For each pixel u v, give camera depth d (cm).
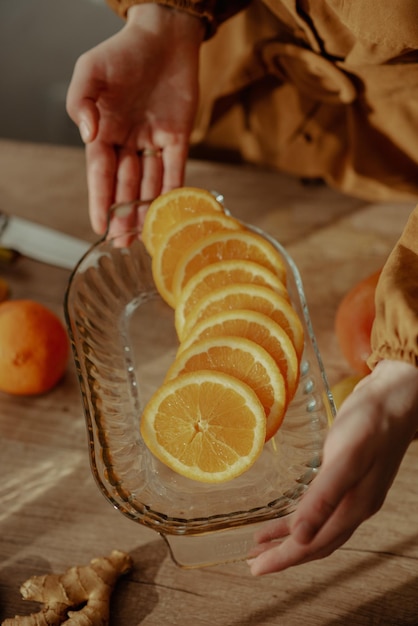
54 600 66
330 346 80
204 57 87
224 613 67
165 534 64
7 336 74
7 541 71
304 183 91
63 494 73
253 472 68
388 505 71
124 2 79
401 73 75
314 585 68
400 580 68
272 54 82
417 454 73
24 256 86
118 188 79
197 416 65
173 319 80
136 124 80
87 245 87
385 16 68
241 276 71
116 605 68
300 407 69
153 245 75
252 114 90
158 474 69
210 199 75
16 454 75
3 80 156
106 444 66
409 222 62
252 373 66
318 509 56
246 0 80
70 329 70
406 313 58
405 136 83
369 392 59
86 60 76
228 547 64
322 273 84
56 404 78
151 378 77
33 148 95
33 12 161
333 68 78
